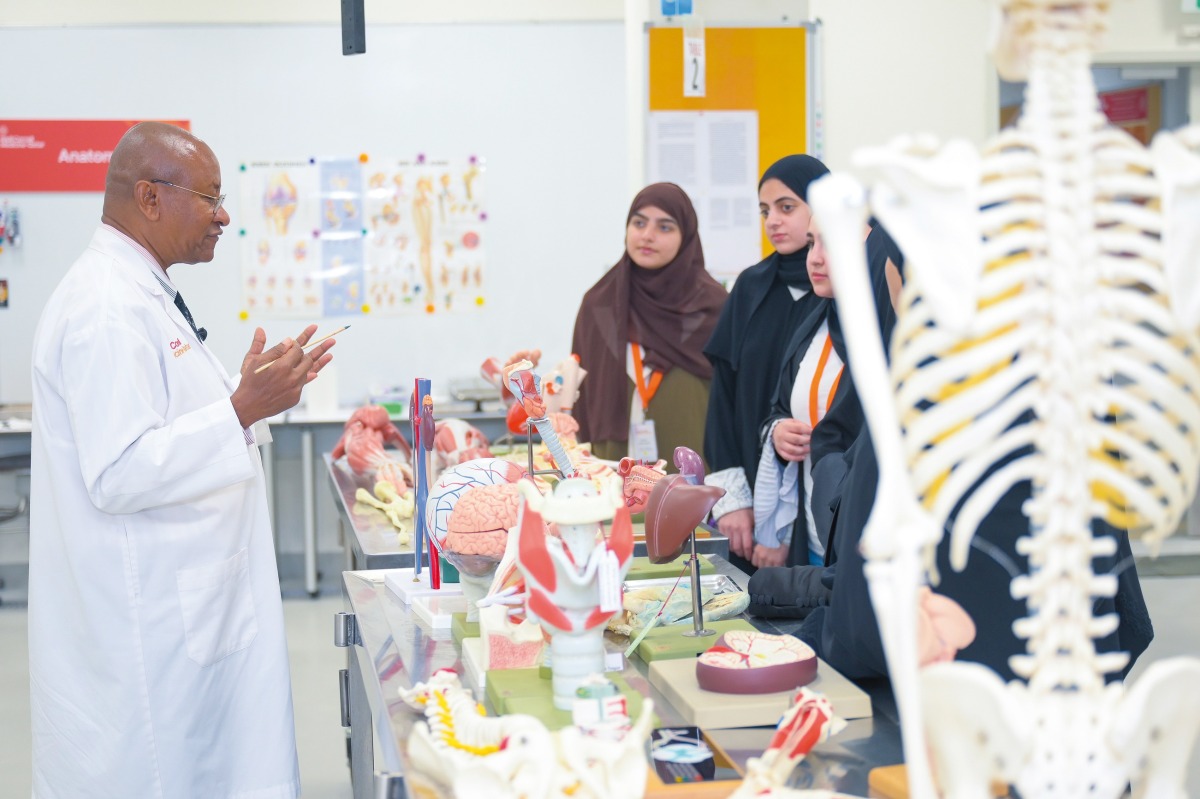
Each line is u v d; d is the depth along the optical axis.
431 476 2.01
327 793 3.34
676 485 1.57
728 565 2.09
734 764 1.18
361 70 6.01
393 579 2.03
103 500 2.04
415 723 1.24
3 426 5.40
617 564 1.28
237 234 6.01
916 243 0.85
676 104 4.09
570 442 2.53
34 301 5.91
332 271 6.07
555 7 6.09
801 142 4.13
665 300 3.40
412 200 6.09
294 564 6.13
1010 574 1.29
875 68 4.15
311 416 5.61
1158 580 5.57
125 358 2.05
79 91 5.87
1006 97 5.22
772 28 4.10
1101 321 0.88
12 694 4.32
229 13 5.91
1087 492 0.90
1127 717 0.88
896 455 0.85
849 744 1.25
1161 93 5.67
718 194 4.13
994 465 1.26
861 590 1.34
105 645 2.11
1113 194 0.89
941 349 0.89
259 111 5.97
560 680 1.30
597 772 1.03
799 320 2.80
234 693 2.27
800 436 2.46
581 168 6.17
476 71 6.07
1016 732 0.86
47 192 5.89
